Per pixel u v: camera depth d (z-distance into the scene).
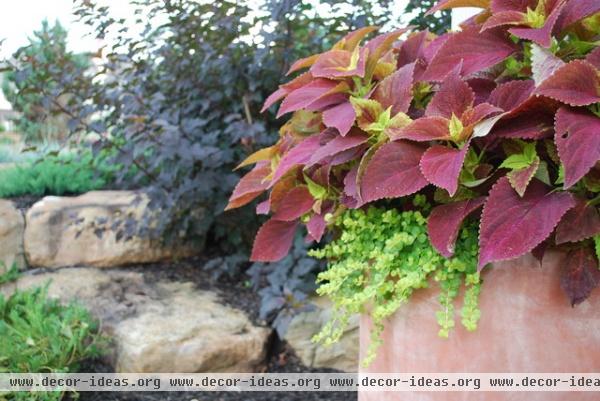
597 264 0.84
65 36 2.07
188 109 1.90
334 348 1.71
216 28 1.84
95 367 1.60
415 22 1.72
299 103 0.98
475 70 0.90
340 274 0.94
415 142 0.89
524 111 0.84
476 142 0.88
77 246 2.01
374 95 0.96
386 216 0.92
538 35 0.84
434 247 0.85
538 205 0.81
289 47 1.83
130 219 1.96
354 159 0.97
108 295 1.80
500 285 0.86
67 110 1.90
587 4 0.85
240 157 1.95
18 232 2.00
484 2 0.96
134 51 1.86
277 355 1.75
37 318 1.50
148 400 1.52
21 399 1.34
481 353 0.87
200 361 1.59
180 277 1.97
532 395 0.86
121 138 2.05
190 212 1.99
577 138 0.78
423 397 0.91
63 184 2.31
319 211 0.99
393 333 0.94
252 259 1.04
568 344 0.86
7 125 4.40
